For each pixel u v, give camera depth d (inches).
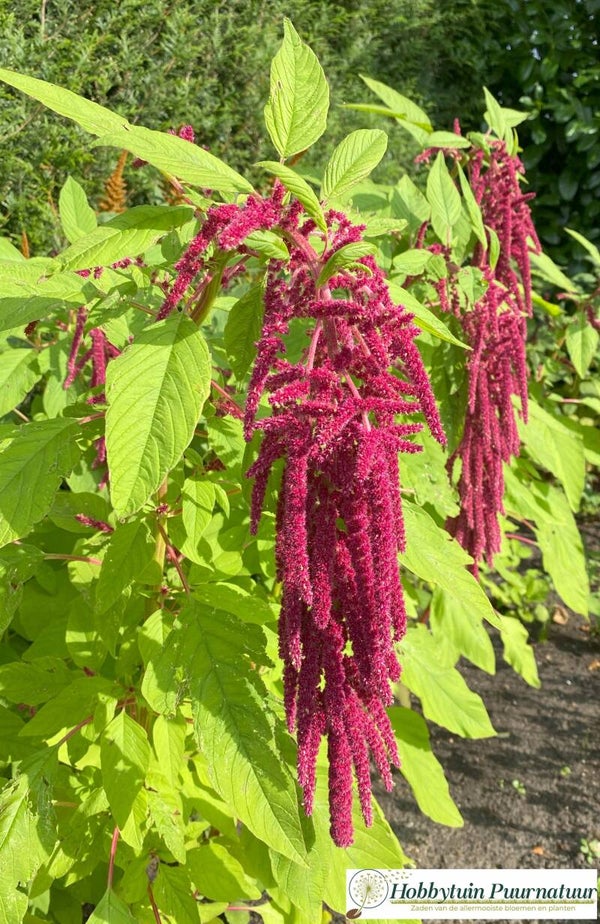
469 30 320.5
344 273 51.3
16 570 67.4
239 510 83.4
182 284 50.6
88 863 77.1
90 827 75.8
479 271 93.0
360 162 60.5
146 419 46.2
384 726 54.7
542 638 203.9
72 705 70.2
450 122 329.7
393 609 49.4
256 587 85.7
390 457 49.0
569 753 165.9
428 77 323.3
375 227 69.5
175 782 70.0
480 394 92.3
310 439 46.0
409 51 310.7
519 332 98.2
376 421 50.4
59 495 77.8
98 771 75.9
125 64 190.1
